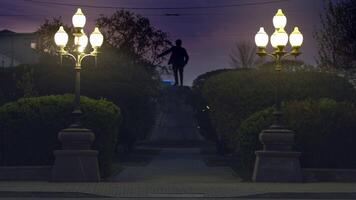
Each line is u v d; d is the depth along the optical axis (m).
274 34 20.89
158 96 48.66
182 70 53.34
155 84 46.69
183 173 27.20
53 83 35.12
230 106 27.55
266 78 27.05
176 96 53.91
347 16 31.34
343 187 19.09
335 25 31.80
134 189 18.62
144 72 42.03
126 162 34.91
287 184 20.22
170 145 54.88
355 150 22.48
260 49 21.38
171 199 16.73
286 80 26.77
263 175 20.98
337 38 31.69
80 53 21.17
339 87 27.00
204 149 50.09
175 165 32.50
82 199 17.08
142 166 31.73
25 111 22.78
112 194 17.53
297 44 20.86
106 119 23.08
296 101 23.84
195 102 44.00
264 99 26.47
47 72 36.97
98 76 35.44
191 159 37.88
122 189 18.58
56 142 22.86
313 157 22.48
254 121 23.09
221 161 35.34
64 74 35.22
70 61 35.81
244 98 26.94
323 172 21.38
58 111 22.89
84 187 18.88
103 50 44.50
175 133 55.56
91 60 35.59
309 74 27.17
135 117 39.09
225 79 28.22
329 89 26.81
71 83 35.06
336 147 22.45
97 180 21.19
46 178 21.48
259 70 27.83
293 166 20.91
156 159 38.00
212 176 25.55
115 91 35.69
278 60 21.20
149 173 27.14
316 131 22.38
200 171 28.33
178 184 20.33
